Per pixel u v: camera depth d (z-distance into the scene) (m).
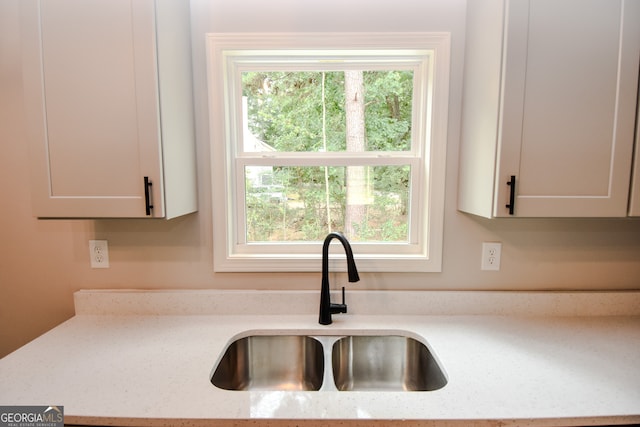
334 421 0.76
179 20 1.19
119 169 1.05
